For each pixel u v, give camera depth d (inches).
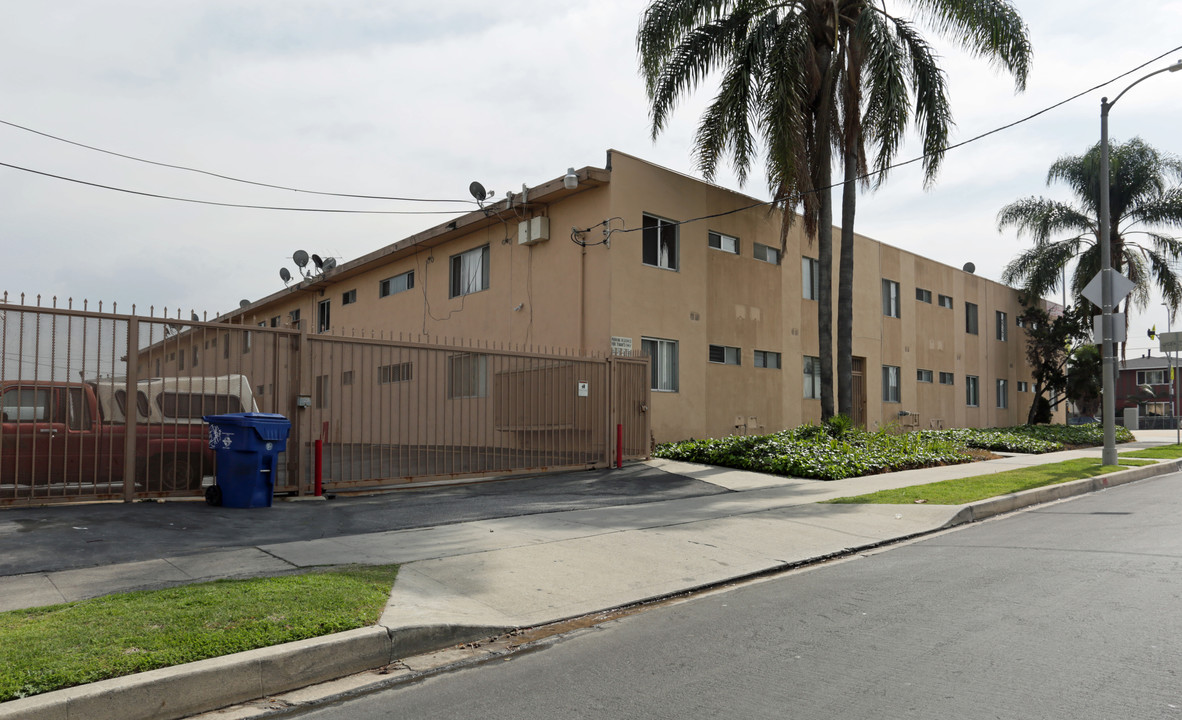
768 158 723.4
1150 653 187.6
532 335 778.8
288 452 446.9
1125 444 1097.4
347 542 326.0
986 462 732.7
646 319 735.1
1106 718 151.2
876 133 781.9
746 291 859.4
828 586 277.1
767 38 753.6
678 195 780.6
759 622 232.4
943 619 224.7
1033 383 1539.1
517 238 802.8
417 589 254.5
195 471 410.9
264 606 219.1
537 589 267.6
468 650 215.5
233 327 426.9
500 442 553.3
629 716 163.3
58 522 336.2
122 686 165.2
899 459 662.5
